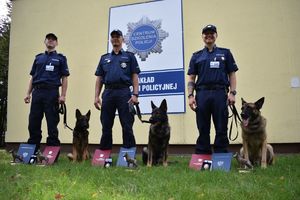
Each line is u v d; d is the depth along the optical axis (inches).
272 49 304.5
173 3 337.4
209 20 324.8
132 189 133.7
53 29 390.9
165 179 153.3
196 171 178.1
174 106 329.1
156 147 224.7
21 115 395.5
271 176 163.6
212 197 120.6
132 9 354.0
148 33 345.1
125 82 218.1
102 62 228.4
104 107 220.1
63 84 243.1
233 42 316.2
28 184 138.9
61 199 117.3
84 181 148.1
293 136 293.4
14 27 411.2
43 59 236.8
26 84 398.6
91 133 359.3
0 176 160.4
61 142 370.0
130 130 217.6
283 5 303.1
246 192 127.3
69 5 384.5
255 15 310.8
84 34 374.6
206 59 199.6
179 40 333.1
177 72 331.0
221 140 196.4
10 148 396.8
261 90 305.3
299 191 125.6
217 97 195.9
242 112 203.9
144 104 340.5
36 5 401.7
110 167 199.6
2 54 668.7
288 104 296.8
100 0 369.4
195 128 320.5
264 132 204.1
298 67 296.4
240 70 312.3
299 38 297.6
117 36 222.2
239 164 203.5
